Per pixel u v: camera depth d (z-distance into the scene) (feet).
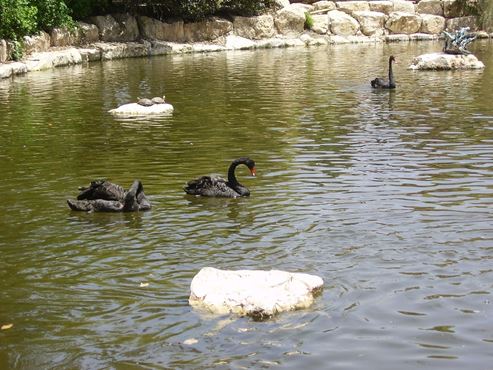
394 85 81.82
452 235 32.27
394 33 158.10
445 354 22.25
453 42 105.70
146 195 40.37
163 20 137.28
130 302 26.48
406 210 36.04
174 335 23.88
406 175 42.96
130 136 57.36
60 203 39.09
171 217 36.22
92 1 127.54
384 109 68.08
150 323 24.75
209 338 23.61
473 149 49.90
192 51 132.36
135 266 29.86
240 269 28.96
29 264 30.42
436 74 95.76
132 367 22.06
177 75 97.25
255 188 41.11
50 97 78.13
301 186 41.14
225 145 53.16
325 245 31.42
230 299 25.57
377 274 28.14
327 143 52.95
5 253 31.73
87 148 53.16
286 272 26.78
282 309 25.18
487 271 28.22
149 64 112.16
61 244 32.68
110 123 63.21
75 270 29.66
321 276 28.07
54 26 116.06
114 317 25.35
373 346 22.81
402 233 32.68
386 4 160.86
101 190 38.14
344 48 139.85
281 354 22.48
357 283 27.37
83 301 26.71
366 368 21.56
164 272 29.12
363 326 24.09
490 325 23.98
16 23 104.17
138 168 46.75
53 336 24.18
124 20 129.59
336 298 26.13
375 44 148.87
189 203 38.58
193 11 135.74
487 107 68.28
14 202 39.40
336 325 24.21
